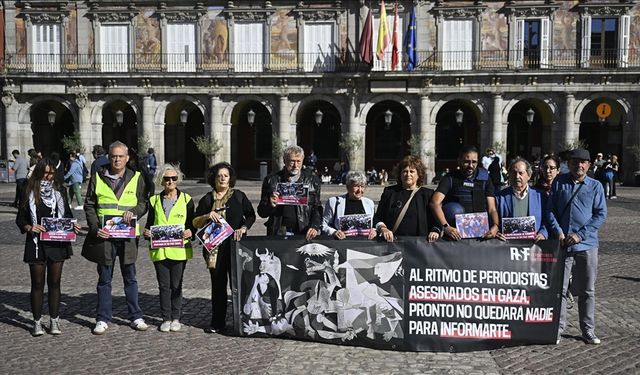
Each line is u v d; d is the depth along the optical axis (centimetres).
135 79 4422
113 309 1082
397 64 4325
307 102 4400
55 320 934
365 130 4703
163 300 954
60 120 4988
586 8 4172
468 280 866
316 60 4400
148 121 4444
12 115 4547
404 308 872
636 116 4134
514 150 4791
